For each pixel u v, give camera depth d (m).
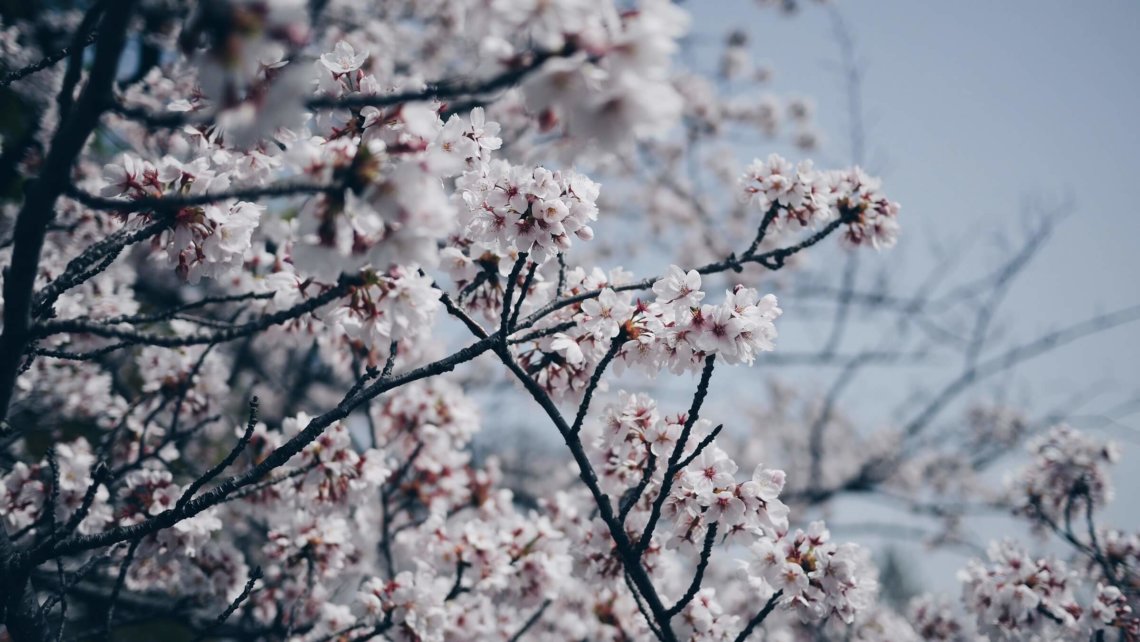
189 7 2.37
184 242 2.66
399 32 10.43
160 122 1.81
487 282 3.88
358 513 5.16
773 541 3.48
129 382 6.84
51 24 6.44
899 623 7.71
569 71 1.54
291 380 9.24
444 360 3.23
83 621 6.16
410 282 2.56
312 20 5.70
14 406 5.20
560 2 1.54
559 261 3.78
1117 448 5.94
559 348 3.36
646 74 1.55
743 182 4.00
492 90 1.60
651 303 3.27
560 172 3.28
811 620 3.41
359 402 3.06
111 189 2.70
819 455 15.37
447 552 4.47
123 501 4.08
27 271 2.14
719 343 3.05
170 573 4.77
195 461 7.07
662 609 3.29
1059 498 6.06
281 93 1.73
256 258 4.27
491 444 14.21
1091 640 4.64
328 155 2.10
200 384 4.75
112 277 5.24
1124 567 5.45
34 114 6.03
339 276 2.39
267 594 5.16
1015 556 4.68
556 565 4.48
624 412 3.48
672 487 3.46
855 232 4.03
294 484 4.13
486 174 3.28
